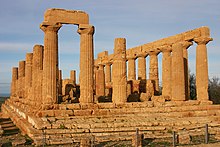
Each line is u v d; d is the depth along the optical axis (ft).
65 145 62.23
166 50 124.16
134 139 61.67
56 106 82.99
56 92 85.71
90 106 86.84
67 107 84.02
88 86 88.28
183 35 116.67
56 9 85.87
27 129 75.36
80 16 88.33
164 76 122.01
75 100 108.47
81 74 89.10
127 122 78.48
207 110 99.81
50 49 85.25
